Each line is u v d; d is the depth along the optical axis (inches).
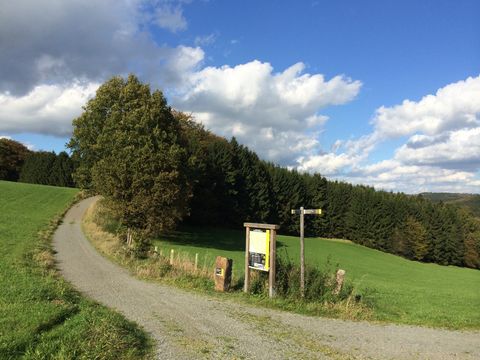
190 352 291.0
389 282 1321.4
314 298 500.1
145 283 591.8
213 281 595.8
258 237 529.0
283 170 3029.0
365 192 3201.3
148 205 1379.2
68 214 1948.8
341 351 323.3
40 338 272.8
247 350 305.1
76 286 541.6
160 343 306.3
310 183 3132.4
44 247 928.3
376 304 577.0
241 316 416.2
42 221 1546.5
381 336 386.6
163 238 1823.3
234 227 2513.5
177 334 333.7
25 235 1114.1
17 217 1584.6
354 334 383.9
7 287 434.9
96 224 1540.4
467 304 754.2
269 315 431.5
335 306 481.7
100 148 1517.0
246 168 2536.9
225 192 2425.0
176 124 1670.8
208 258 1273.4
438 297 854.5
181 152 1469.0
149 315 394.3
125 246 932.6
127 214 1396.4
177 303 461.4
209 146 2423.7
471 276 2210.9
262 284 532.1
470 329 465.1
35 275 555.5
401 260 2640.3
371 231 3038.9
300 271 524.1
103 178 1428.4
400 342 371.2
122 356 266.1
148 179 1390.3
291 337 352.2
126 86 1637.6
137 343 295.7
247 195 2524.6
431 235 3016.7
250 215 2541.8
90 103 1726.1
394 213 3056.1
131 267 743.1
